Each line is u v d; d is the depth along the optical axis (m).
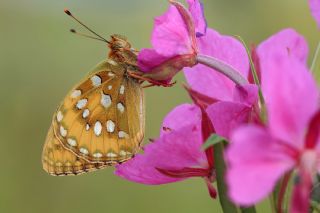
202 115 0.29
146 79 0.30
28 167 0.74
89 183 0.71
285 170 0.27
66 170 0.34
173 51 0.30
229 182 0.26
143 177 0.30
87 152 0.34
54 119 0.34
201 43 0.31
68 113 0.34
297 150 0.27
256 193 0.26
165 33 0.30
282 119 0.27
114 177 0.70
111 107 0.33
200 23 0.30
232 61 0.31
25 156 0.75
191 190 0.66
